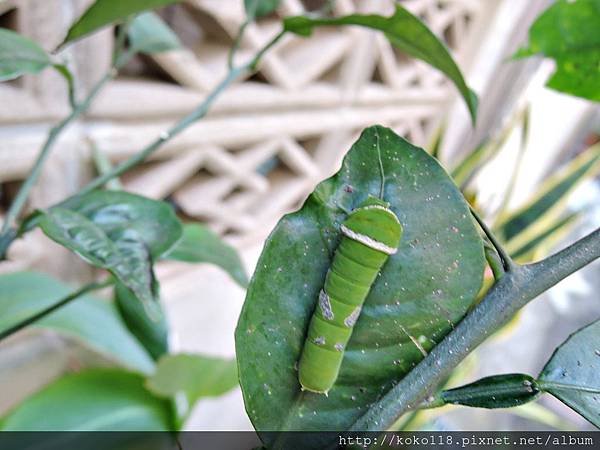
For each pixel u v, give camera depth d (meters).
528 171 0.94
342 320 0.16
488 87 0.95
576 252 0.16
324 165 0.73
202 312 0.66
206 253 0.30
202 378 0.32
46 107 0.38
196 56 0.49
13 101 0.35
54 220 0.20
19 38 0.22
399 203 0.16
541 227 0.50
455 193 0.16
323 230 0.16
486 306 0.16
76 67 0.38
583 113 0.94
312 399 0.17
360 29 0.62
